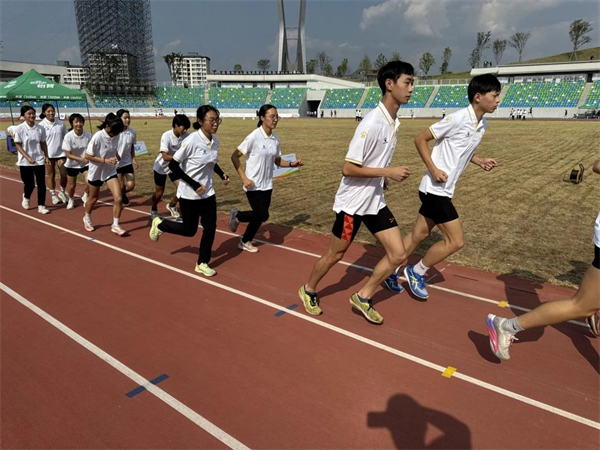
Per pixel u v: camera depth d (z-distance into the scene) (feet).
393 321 12.74
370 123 10.69
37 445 8.05
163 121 151.74
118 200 20.70
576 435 8.32
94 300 14.08
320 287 15.19
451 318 12.97
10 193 31.81
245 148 17.28
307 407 9.04
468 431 8.41
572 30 288.92
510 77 217.77
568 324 12.67
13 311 13.33
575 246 19.48
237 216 18.19
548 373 10.25
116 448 7.97
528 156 52.75
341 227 11.62
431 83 217.15
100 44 207.51
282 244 20.04
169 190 32.48
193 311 13.30
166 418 8.73
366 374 10.17
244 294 14.53
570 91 173.27
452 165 12.17
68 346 11.37
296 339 11.69
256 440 8.14
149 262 17.57
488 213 25.48
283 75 244.22
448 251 12.90
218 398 9.31
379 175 10.34
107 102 211.20
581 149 59.72
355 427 8.48
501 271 16.53
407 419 8.71
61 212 25.96
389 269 11.82
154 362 10.61
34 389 9.64
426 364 10.59
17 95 40.16
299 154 56.85
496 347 10.30
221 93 227.20
